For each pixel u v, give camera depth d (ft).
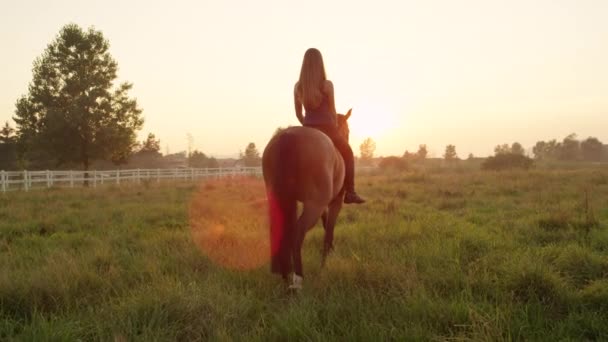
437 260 17.98
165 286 13.97
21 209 38.70
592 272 16.24
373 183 69.77
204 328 11.85
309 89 17.10
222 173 124.36
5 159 159.22
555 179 62.75
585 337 11.55
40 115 103.30
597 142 369.30
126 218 32.58
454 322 11.76
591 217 25.02
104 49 107.24
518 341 10.79
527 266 15.12
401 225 25.61
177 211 36.27
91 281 15.61
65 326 11.42
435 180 72.38
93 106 103.04
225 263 18.45
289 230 14.28
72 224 30.73
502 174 76.43
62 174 76.84
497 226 26.25
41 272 15.78
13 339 11.12
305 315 11.95
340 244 21.89
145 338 10.87
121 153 111.04
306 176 14.51
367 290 14.19
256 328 11.60
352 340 10.70
